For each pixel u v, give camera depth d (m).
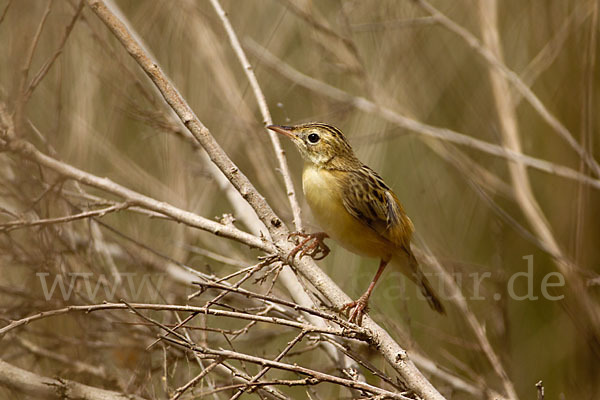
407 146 13.12
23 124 7.66
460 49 13.18
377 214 8.91
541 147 13.03
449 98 13.26
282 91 12.98
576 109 12.30
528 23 13.05
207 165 10.75
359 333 7.05
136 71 11.42
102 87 11.26
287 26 13.12
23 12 9.73
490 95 13.09
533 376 11.77
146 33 11.60
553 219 12.52
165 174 11.50
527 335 11.99
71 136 10.60
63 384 8.03
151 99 10.73
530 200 11.41
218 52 11.71
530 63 13.02
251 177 12.09
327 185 8.95
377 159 12.42
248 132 11.80
